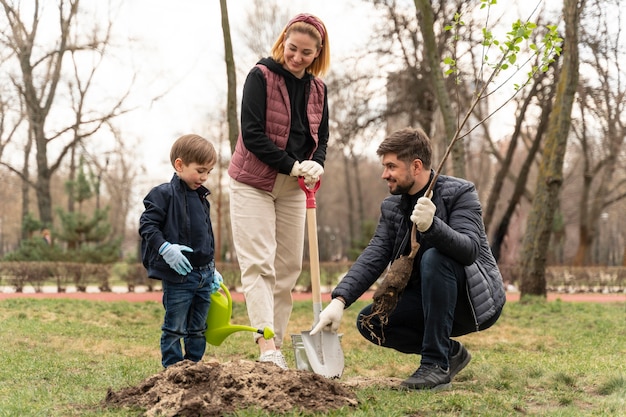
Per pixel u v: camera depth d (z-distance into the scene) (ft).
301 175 14.23
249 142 14.56
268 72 14.69
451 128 36.32
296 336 13.17
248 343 20.70
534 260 39.32
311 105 15.24
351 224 132.57
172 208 13.43
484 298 13.03
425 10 36.01
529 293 39.34
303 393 10.62
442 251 12.64
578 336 23.41
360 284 13.42
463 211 13.23
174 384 10.79
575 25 37.93
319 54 15.08
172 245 13.00
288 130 14.89
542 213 39.32
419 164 13.12
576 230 200.03
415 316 13.55
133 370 14.78
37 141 90.68
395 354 18.57
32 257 71.67
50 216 91.30
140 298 41.63
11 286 53.06
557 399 12.21
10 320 24.93
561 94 38.86
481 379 13.98
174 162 13.61
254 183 14.89
